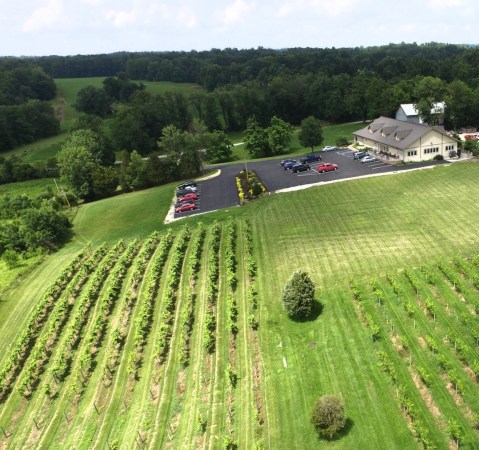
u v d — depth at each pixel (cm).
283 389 2775
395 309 3331
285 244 4731
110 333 3650
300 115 15150
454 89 10131
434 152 7556
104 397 2981
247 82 16938
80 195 8206
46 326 3906
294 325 3378
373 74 16062
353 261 4147
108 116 16812
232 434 2519
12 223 6238
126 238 5653
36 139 14912
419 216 4909
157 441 2559
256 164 8962
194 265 4475
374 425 2394
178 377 3050
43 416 2923
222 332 3434
